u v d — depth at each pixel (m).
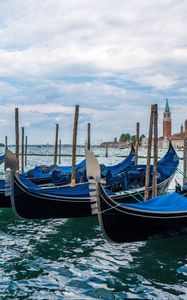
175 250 10.79
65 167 23.83
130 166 19.33
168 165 18.39
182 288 8.09
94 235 12.62
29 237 12.38
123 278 8.66
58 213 14.08
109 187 15.57
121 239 10.53
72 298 7.57
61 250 10.89
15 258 10.12
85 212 14.41
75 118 18.64
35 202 13.65
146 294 7.76
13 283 8.35
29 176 20.70
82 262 9.81
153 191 14.23
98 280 8.55
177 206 10.79
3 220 15.04
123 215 10.27
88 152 10.11
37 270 9.20
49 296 7.68
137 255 10.38
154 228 10.66
